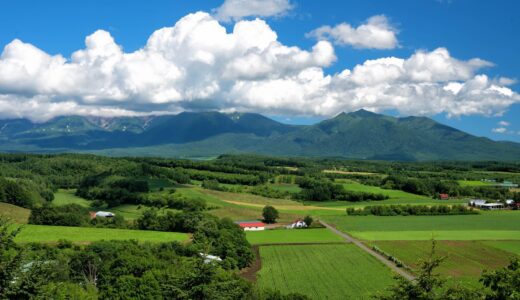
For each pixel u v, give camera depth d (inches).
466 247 4884.4
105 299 2460.6
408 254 4552.2
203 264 1280.8
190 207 7234.3
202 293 1230.3
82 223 5634.8
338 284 3518.7
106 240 4256.9
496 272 1003.9
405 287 1032.2
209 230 4557.1
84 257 3403.1
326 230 6146.7
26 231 4815.5
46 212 5556.1
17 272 984.9
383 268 4013.3
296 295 2620.6
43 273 1031.6
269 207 6953.7
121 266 3004.4
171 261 3459.6
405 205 7785.4
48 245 4106.8
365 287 3417.8
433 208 7652.6
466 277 3570.4
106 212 6609.3
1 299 946.1
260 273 3919.8
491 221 6870.1
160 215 6136.8
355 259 4392.2
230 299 1282.0
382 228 6284.5
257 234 5885.8
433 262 1039.6
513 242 5147.6
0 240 1004.6
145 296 2401.6
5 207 6048.2
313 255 4608.8
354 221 6953.7
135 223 5846.5
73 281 3075.8
